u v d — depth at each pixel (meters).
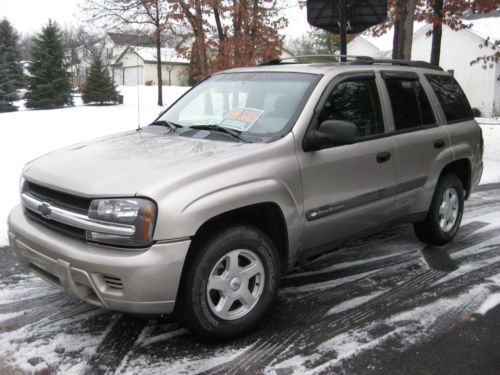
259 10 12.71
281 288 4.57
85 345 3.57
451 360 3.44
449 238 5.68
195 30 13.10
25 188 3.91
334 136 3.90
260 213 3.83
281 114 4.11
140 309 3.21
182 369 3.30
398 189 4.80
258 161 3.69
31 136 14.90
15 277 4.74
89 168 3.58
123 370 3.28
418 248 5.65
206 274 3.41
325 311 4.13
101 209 3.22
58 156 4.04
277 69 4.68
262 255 3.70
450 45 30.61
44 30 36.22
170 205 3.19
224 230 3.50
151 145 4.04
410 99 5.13
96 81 34.00
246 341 3.66
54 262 3.39
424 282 4.71
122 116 23.48
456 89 5.98
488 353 3.53
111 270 3.15
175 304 3.44
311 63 4.81
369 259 5.30
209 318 3.46
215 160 3.53
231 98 4.59
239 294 3.61
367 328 3.86
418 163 5.02
